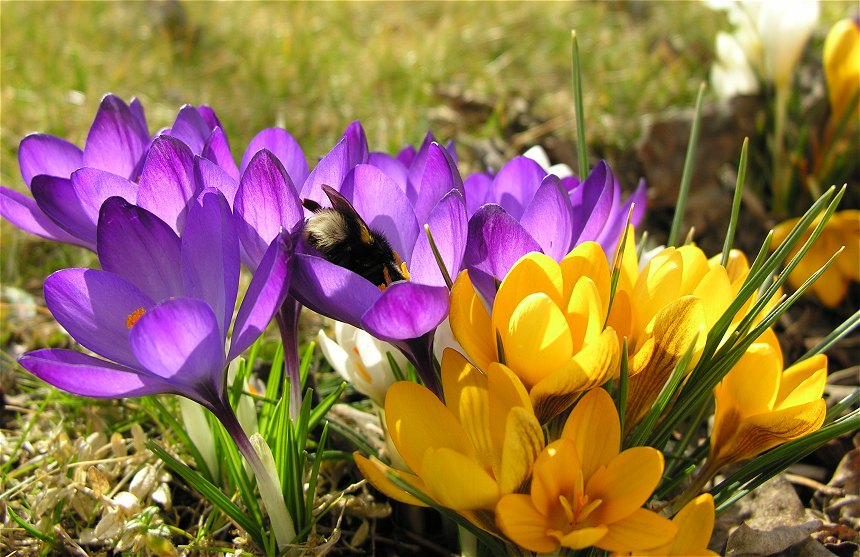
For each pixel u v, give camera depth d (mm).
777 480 347
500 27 781
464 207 265
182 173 284
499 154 582
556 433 287
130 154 321
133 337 243
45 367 247
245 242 280
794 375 298
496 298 267
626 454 261
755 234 505
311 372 373
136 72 678
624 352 266
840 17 730
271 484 287
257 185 271
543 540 253
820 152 505
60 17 790
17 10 792
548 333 256
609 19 805
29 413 383
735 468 353
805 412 274
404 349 279
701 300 271
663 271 285
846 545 321
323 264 259
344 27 796
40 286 462
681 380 290
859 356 428
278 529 295
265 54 720
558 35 760
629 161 564
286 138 312
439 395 282
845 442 365
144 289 278
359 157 314
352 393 391
